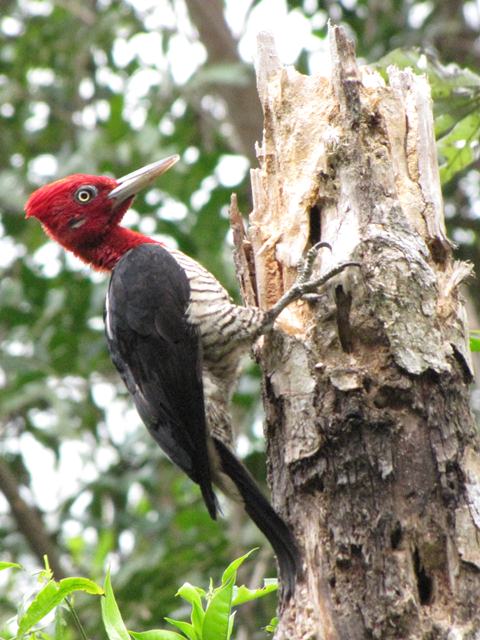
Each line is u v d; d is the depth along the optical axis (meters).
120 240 11.56
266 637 13.82
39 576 7.61
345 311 8.51
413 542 7.67
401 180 8.80
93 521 15.90
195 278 10.41
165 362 10.15
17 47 18.80
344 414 8.02
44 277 16.70
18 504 15.83
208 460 9.66
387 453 7.87
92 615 14.32
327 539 7.90
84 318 16.33
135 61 18.42
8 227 17.53
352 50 9.04
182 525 15.06
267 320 8.84
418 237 8.51
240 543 14.59
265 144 9.55
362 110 8.85
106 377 17.25
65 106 18.88
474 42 18.03
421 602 7.59
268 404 8.68
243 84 16.89
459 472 7.82
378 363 8.16
